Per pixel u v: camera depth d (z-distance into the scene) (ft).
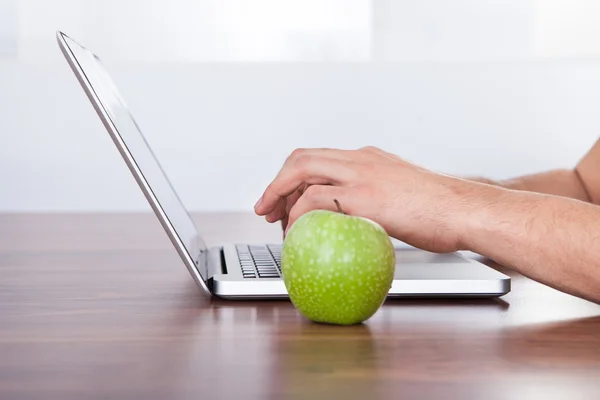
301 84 8.85
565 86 8.95
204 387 1.70
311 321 2.42
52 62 8.85
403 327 2.35
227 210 8.93
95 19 8.89
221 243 4.47
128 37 8.94
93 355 1.98
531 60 9.00
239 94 8.82
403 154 9.00
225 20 8.97
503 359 1.97
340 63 8.86
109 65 8.70
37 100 8.59
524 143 9.01
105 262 3.81
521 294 2.94
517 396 1.65
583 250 2.64
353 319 2.34
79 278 3.28
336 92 8.89
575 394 1.67
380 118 8.94
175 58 8.98
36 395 1.64
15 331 2.26
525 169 9.04
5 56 8.81
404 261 3.24
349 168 2.94
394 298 2.82
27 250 4.32
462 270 2.98
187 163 8.86
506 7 9.11
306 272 2.33
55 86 8.59
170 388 1.69
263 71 8.81
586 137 9.00
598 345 2.13
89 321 2.40
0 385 1.71
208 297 2.84
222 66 8.80
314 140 8.92
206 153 8.85
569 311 2.60
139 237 5.08
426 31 9.14
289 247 2.40
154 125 8.79
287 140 8.90
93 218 6.72
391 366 1.89
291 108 8.87
